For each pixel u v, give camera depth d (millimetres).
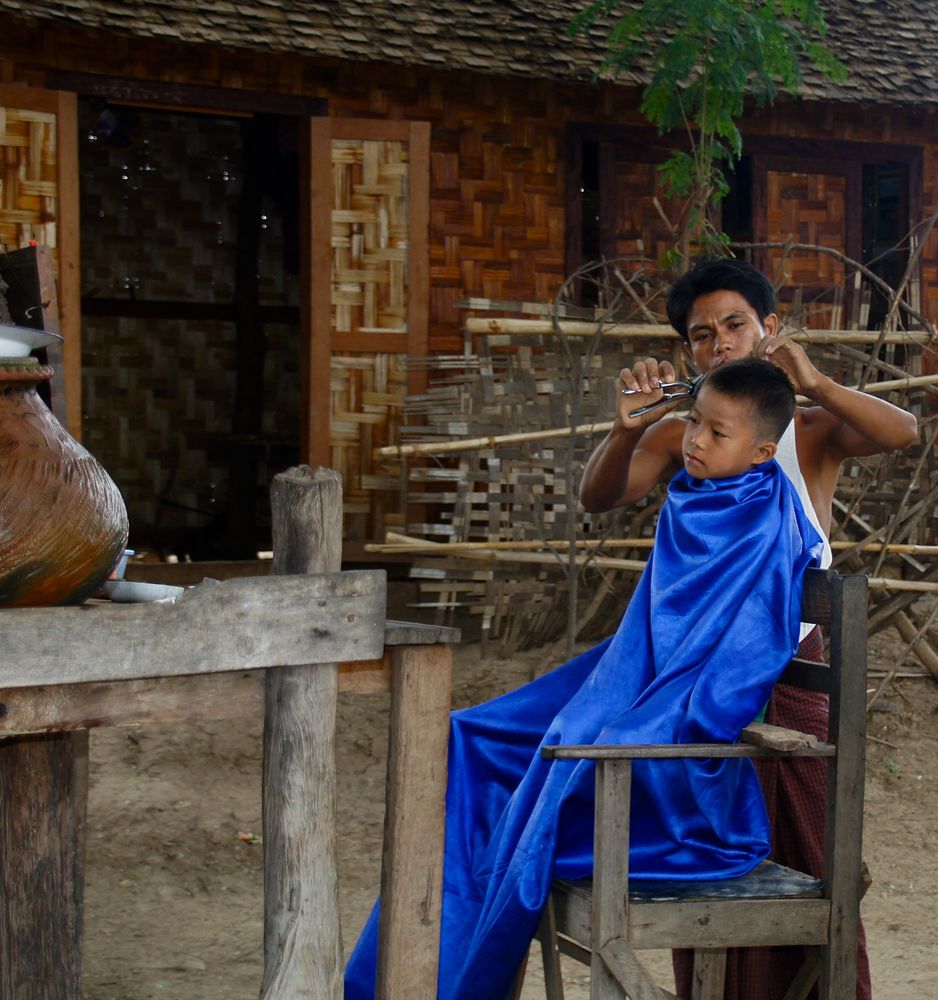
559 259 7738
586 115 7789
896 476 6617
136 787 5367
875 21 8469
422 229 7246
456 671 6398
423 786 2494
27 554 2156
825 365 6660
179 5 6707
